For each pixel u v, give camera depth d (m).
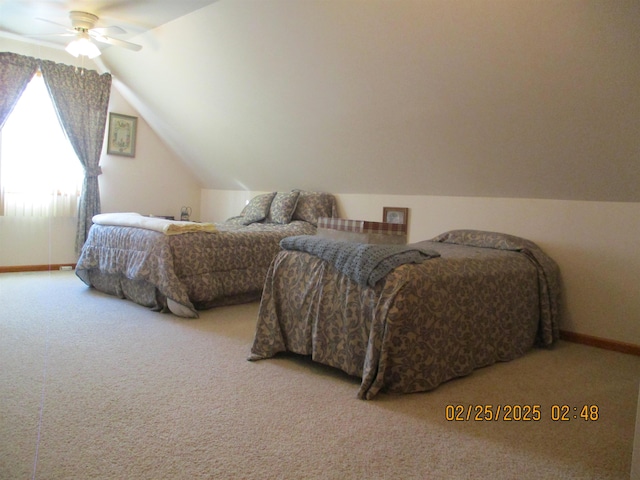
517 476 1.51
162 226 3.39
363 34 2.94
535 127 2.84
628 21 2.12
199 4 3.45
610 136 2.64
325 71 3.38
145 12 3.65
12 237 4.76
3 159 4.60
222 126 4.79
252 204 4.93
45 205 4.89
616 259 2.99
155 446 1.57
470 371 2.40
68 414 1.77
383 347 2.04
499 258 2.74
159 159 5.89
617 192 2.92
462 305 2.32
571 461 1.62
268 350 2.52
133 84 5.08
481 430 1.81
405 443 1.69
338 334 2.28
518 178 3.24
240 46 3.67
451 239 3.38
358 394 2.06
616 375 2.50
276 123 4.23
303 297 2.44
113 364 2.32
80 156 5.01
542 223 3.27
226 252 3.63
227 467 1.47
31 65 4.61
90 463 1.46
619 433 1.83
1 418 1.72
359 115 3.56
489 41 2.54
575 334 3.17
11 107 4.54
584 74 2.42
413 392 2.13
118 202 5.54
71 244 5.15
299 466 1.50
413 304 2.07
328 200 4.57
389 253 2.17
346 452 1.60
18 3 3.63
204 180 6.16
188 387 2.08
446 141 3.30
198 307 3.55
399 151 3.64
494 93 2.79
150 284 3.44
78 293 3.95
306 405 1.96
